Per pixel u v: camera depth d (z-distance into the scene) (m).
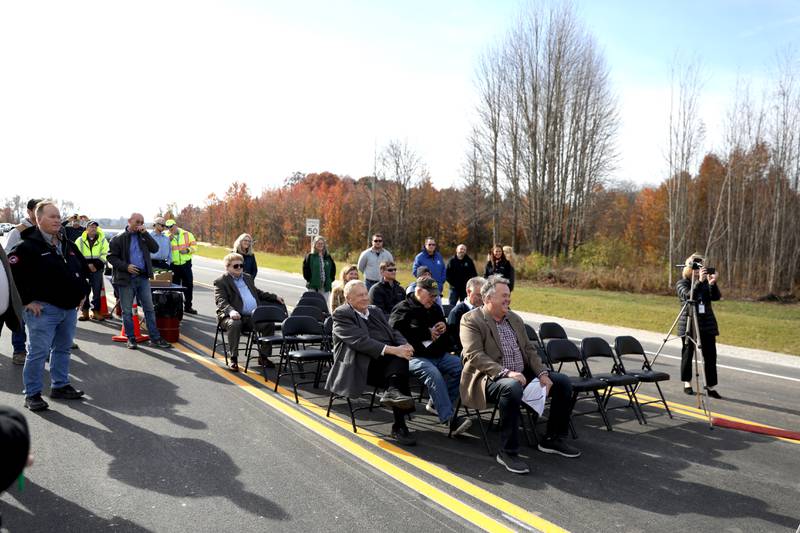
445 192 54.72
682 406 7.16
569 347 6.68
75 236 12.59
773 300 25.44
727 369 9.65
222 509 3.90
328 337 7.59
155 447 4.98
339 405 6.55
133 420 5.66
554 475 4.77
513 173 38.25
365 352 5.59
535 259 30.30
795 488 4.64
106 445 4.99
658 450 5.48
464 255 12.12
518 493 4.36
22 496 4.00
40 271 5.75
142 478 4.35
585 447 5.54
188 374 7.56
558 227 37.09
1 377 7.07
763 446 5.68
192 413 5.96
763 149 32.03
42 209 5.75
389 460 4.91
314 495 4.16
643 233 54.25
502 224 50.41
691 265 7.51
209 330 11.13
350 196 57.84
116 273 8.91
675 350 11.38
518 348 5.75
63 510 3.82
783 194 30.75
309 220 22.72
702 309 7.62
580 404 7.16
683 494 4.46
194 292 17.95
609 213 55.22
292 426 5.70
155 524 3.68
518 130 37.88
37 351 5.83
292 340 7.35
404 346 5.54
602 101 38.00
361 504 4.05
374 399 6.77
